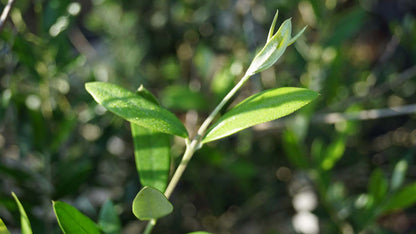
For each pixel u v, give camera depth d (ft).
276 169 1.88
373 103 1.87
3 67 1.49
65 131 1.27
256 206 1.86
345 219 1.32
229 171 1.64
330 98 1.62
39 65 1.24
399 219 1.74
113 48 2.20
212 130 0.78
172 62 2.11
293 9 1.88
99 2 2.15
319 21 1.57
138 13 2.15
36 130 1.23
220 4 2.00
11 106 1.36
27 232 0.80
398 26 1.73
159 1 2.12
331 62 1.56
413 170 1.63
